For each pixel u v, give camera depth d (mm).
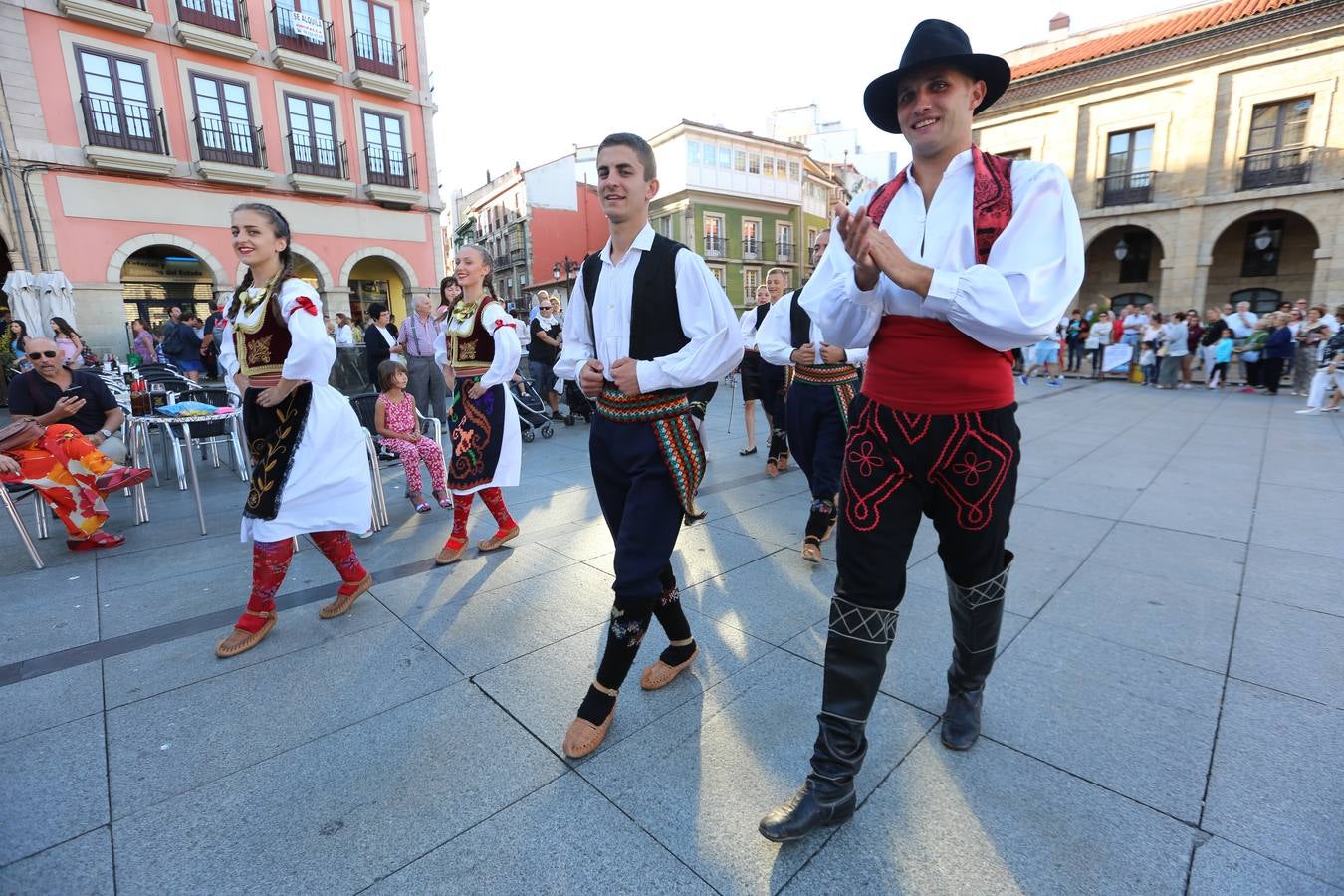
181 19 14539
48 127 13250
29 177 13102
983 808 1728
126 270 16484
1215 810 1689
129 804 1807
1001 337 1444
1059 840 1617
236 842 1672
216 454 6512
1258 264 17266
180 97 14758
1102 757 1906
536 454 6699
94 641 2744
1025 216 1486
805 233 36781
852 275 1615
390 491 5273
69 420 4328
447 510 4680
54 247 13484
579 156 36406
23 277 10844
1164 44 16344
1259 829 1624
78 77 13484
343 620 2896
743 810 1747
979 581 1797
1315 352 11070
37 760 1994
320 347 2572
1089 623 2703
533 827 1705
